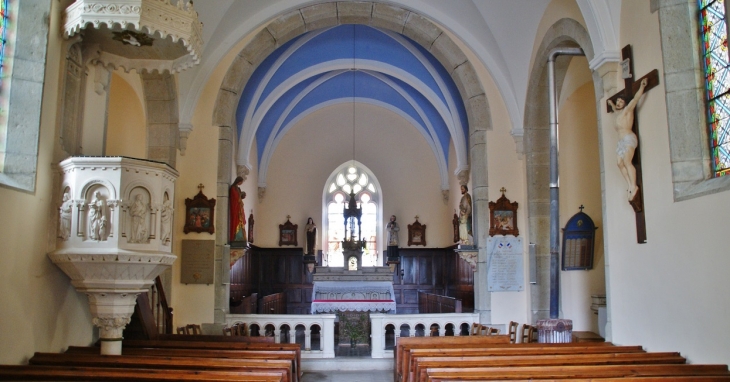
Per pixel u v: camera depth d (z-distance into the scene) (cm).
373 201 2297
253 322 1234
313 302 1464
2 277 633
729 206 657
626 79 874
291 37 1338
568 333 954
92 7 699
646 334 820
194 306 1220
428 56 1599
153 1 706
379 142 2281
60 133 754
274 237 2219
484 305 1278
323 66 1761
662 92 793
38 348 701
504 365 660
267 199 2238
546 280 1266
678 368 634
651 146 816
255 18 1273
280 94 1772
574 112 1365
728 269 657
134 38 780
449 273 2141
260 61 1322
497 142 1320
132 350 761
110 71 858
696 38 788
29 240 684
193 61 827
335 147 2277
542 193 1288
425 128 2247
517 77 1302
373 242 2270
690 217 727
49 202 728
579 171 1351
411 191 2258
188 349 780
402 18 1326
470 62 1329
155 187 736
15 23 720
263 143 2177
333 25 1353
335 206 2298
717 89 754
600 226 1331
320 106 2230
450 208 2183
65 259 701
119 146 1247
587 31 998
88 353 734
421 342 926
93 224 701
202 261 1227
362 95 2203
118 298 724
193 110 1252
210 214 1234
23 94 706
